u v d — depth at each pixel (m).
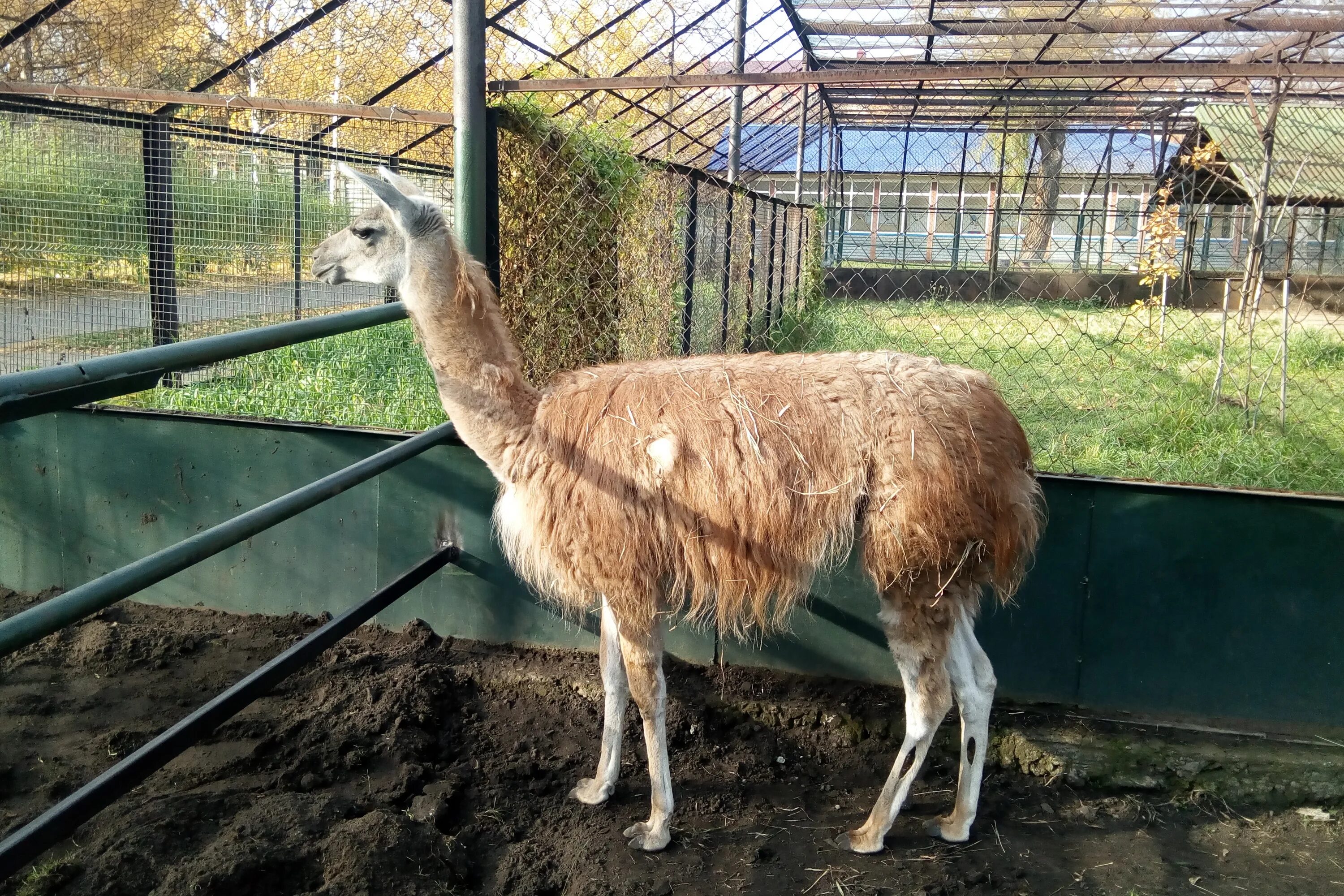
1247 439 5.55
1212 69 3.89
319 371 7.41
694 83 3.99
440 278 3.21
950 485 2.92
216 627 4.69
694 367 3.21
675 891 2.99
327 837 3.00
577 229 4.57
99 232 8.69
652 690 3.17
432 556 4.42
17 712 3.89
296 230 9.79
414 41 9.12
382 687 4.05
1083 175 21.33
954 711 3.95
